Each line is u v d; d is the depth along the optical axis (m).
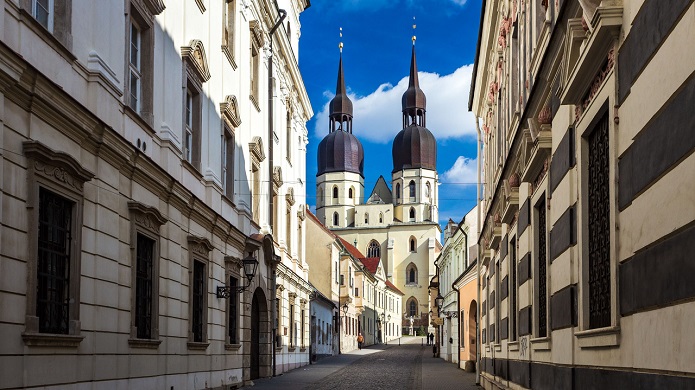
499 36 19.23
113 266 12.22
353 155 124.25
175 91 16.27
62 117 10.09
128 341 12.86
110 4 12.34
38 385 9.51
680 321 5.20
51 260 10.23
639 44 6.12
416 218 119.06
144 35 14.47
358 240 118.12
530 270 12.95
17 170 9.08
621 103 6.72
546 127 10.80
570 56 8.49
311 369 34.31
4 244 8.77
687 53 5.00
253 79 25.48
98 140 11.36
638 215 6.17
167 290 15.27
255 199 25.41
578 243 8.77
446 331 47.50
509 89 16.72
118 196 12.48
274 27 26.47
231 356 21.08
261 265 25.91
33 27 9.51
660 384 5.64
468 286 34.81
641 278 6.09
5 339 8.76
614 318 6.90
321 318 48.12
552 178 10.51
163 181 14.77
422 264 115.94
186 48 16.84
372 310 83.94
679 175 5.19
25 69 8.98
